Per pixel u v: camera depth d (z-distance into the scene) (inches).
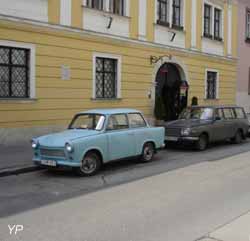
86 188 349.4
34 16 577.9
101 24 681.0
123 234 228.1
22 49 571.5
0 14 535.2
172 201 301.0
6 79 554.9
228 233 227.0
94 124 433.7
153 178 390.0
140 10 761.0
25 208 284.2
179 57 869.8
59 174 413.1
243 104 1147.3
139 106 768.9
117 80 720.3
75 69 640.4
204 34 953.5
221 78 1027.3
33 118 583.5
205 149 608.1
